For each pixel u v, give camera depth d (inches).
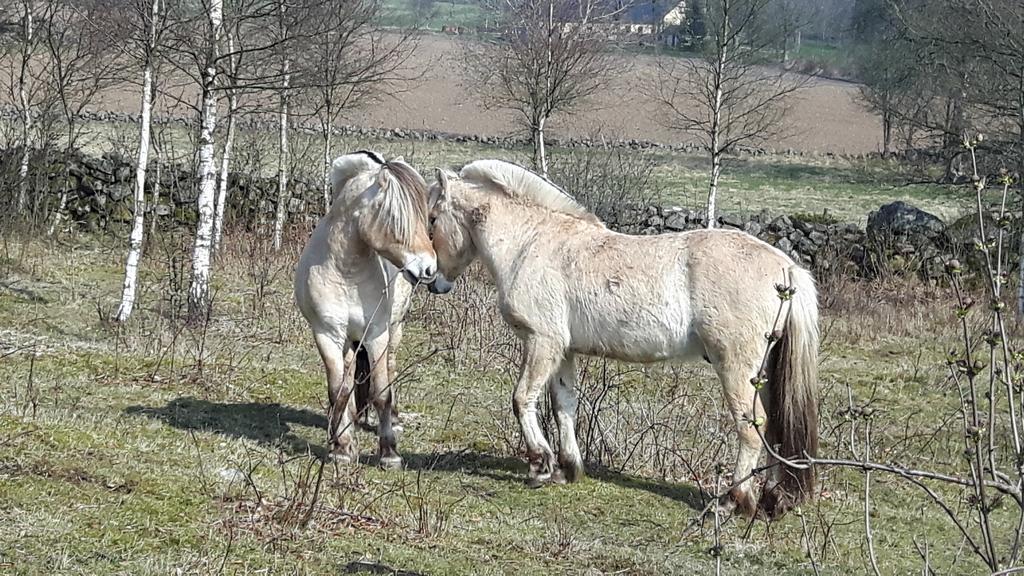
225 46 572.1
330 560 212.2
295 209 785.6
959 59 747.4
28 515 211.9
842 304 669.3
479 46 1025.5
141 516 221.8
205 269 490.9
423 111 1756.9
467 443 342.0
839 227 772.0
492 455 331.0
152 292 548.1
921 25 759.7
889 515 299.7
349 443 299.3
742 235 275.1
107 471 249.1
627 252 278.8
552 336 287.1
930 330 625.0
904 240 753.6
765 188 1397.6
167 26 487.2
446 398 397.7
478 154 1409.9
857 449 360.5
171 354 414.0
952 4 742.5
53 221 726.5
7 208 673.6
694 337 271.3
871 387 484.4
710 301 266.2
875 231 759.1
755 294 263.7
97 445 273.6
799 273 269.6
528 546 241.9
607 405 363.9
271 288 587.8
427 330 511.5
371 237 279.9
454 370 442.9
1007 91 721.0
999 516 307.9
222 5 512.4
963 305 142.4
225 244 695.7
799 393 265.3
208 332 466.9
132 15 494.9
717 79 838.5
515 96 861.2
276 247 706.8
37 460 249.6
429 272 278.5
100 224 748.0
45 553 193.0
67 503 223.0
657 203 932.0
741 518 276.5
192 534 215.3
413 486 283.6
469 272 585.9
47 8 690.8
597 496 292.4
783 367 265.0
